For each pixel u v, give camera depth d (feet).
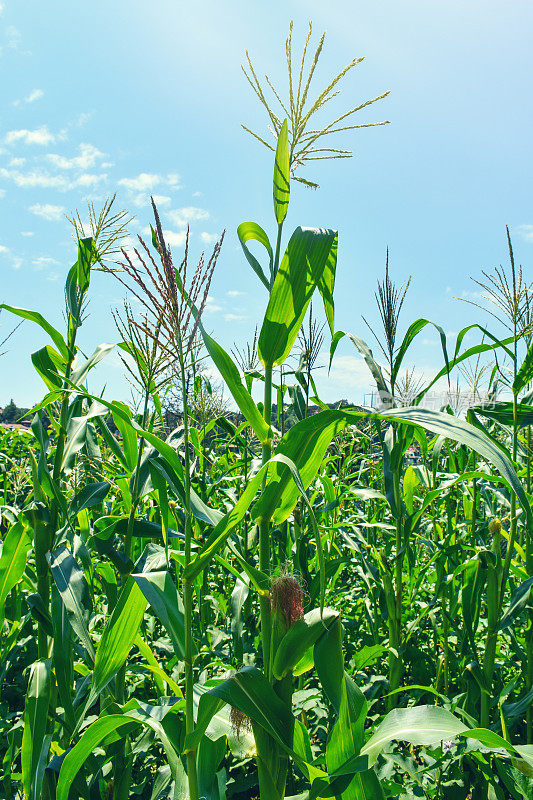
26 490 15.37
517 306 9.68
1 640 10.23
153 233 6.03
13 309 8.79
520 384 9.69
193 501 7.50
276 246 7.75
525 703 8.32
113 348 10.23
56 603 7.55
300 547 10.94
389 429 10.89
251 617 14.56
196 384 16.38
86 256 9.41
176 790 6.45
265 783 6.20
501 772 7.48
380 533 14.82
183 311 5.99
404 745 10.02
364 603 13.33
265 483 6.88
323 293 9.15
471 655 11.25
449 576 11.32
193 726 6.15
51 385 9.19
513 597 9.22
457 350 10.41
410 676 12.52
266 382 7.41
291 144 7.98
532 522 5.20
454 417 5.77
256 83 7.77
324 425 6.11
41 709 7.18
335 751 5.91
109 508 16.52
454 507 13.38
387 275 10.53
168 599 6.46
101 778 8.16
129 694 11.06
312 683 11.98
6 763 8.63
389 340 10.59
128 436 9.09
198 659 12.26
